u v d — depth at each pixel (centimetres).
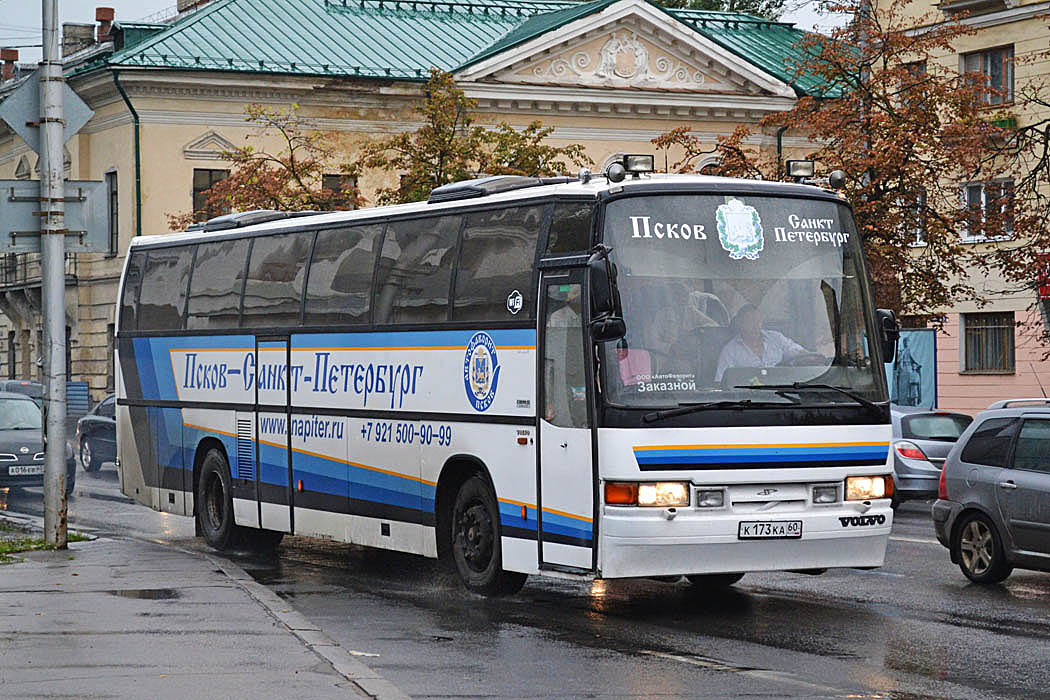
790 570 2372
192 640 1970
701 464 2303
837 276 2470
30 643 1944
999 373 7638
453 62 9125
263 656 1852
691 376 2328
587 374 2334
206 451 3516
